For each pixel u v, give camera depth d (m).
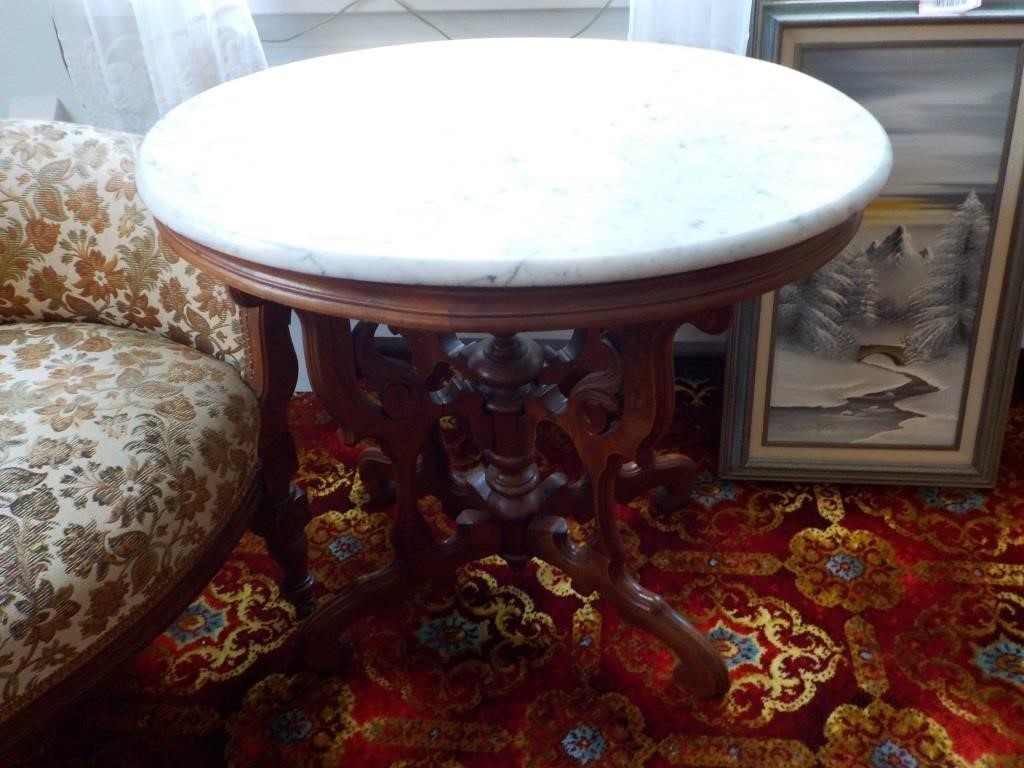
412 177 0.86
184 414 1.00
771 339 1.45
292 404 1.80
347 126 0.99
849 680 1.21
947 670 1.21
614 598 1.19
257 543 1.47
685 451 1.63
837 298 1.41
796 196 0.79
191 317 1.11
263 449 1.12
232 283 0.81
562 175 0.85
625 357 0.95
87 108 1.52
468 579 1.39
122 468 0.93
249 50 1.44
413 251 0.71
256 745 1.16
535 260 0.70
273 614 1.34
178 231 0.81
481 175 0.85
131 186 1.11
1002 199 1.33
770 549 1.41
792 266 0.79
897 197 1.35
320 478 1.61
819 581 1.35
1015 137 1.30
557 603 1.34
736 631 1.28
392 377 1.05
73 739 1.17
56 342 1.11
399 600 1.24
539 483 1.26
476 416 1.20
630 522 1.48
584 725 1.17
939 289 1.39
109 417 0.98
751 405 1.49
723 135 0.92
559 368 1.25
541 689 1.22
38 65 1.59
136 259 1.11
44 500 0.88
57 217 1.12
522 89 1.08
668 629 1.16
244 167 0.89
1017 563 1.37
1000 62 1.27
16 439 0.94
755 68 1.12
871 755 1.11
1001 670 1.21
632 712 1.18
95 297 1.14
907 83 1.29
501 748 1.15
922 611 1.30
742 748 1.13
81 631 0.86
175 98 1.45
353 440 1.14
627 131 0.94
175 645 1.29
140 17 1.39
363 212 0.79
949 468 1.50
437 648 1.28
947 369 1.44
